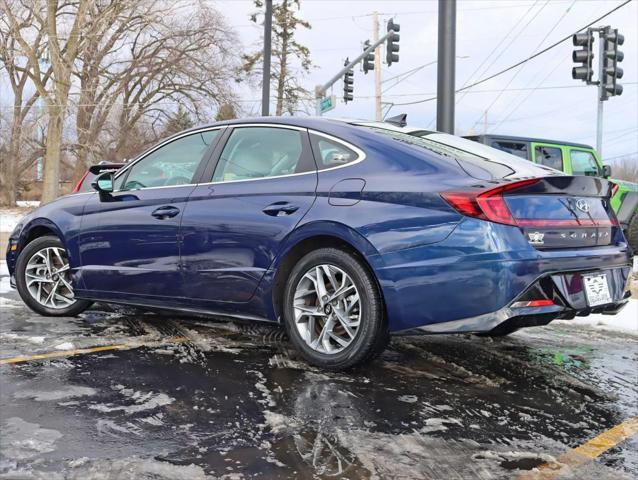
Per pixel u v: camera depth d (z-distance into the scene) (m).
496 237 2.92
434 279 3.01
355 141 3.51
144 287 4.15
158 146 4.44
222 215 3.74
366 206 3.23
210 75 28.14
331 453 2.27
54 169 23.78
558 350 4.00
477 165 3.29
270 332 4.34
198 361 3.53
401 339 4.23
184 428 2.49
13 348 3.79
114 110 28.11
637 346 4.16
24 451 2.24
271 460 2.20
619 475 2.14
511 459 2.26
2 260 10.62
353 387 3.08
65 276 4.80
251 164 3.84
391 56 17.39
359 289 3.24
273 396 2.91
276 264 3.50
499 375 3.36
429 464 2.20
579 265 3.11
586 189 3.34
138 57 28.38
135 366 3.40
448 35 8.48
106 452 2.24
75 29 23.59
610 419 2.71
